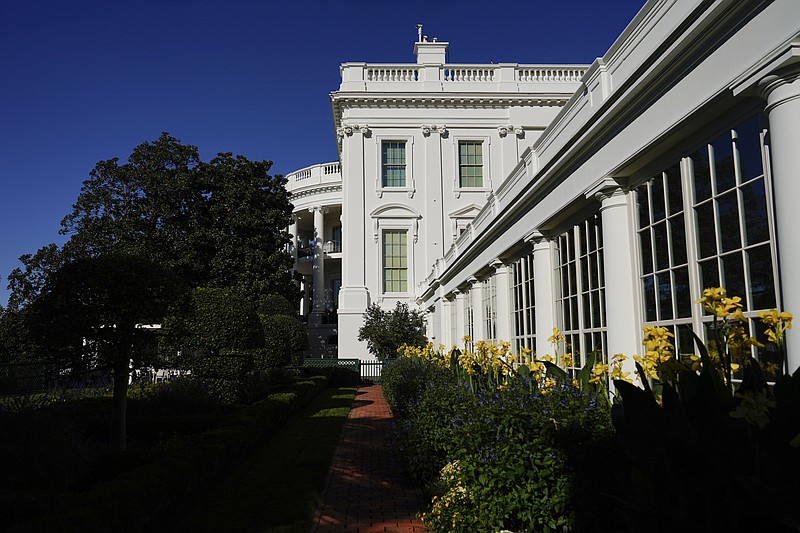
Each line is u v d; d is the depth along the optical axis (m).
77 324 7.11
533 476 4.31
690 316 5.01
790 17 3.53
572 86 27.50
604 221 6.41
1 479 5.28
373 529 5.42
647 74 5.17
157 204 26.11
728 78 4.18
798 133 3.52
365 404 16.91
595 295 7.23
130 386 13.62
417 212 26.53
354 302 25.64
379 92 26.92
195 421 9.20
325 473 7.60
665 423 2.93
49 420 5.98
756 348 4.11
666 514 2.80
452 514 4.73
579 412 4.44
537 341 9.15
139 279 7.48
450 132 27.23
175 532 5.20
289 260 28.05
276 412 11.10
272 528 5.28
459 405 6.31
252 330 11.98
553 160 7.93
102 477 6.12
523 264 10.66
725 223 4.54
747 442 2.60
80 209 26.53
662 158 5.48
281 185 29.17
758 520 2.48
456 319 17.98
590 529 3.87
